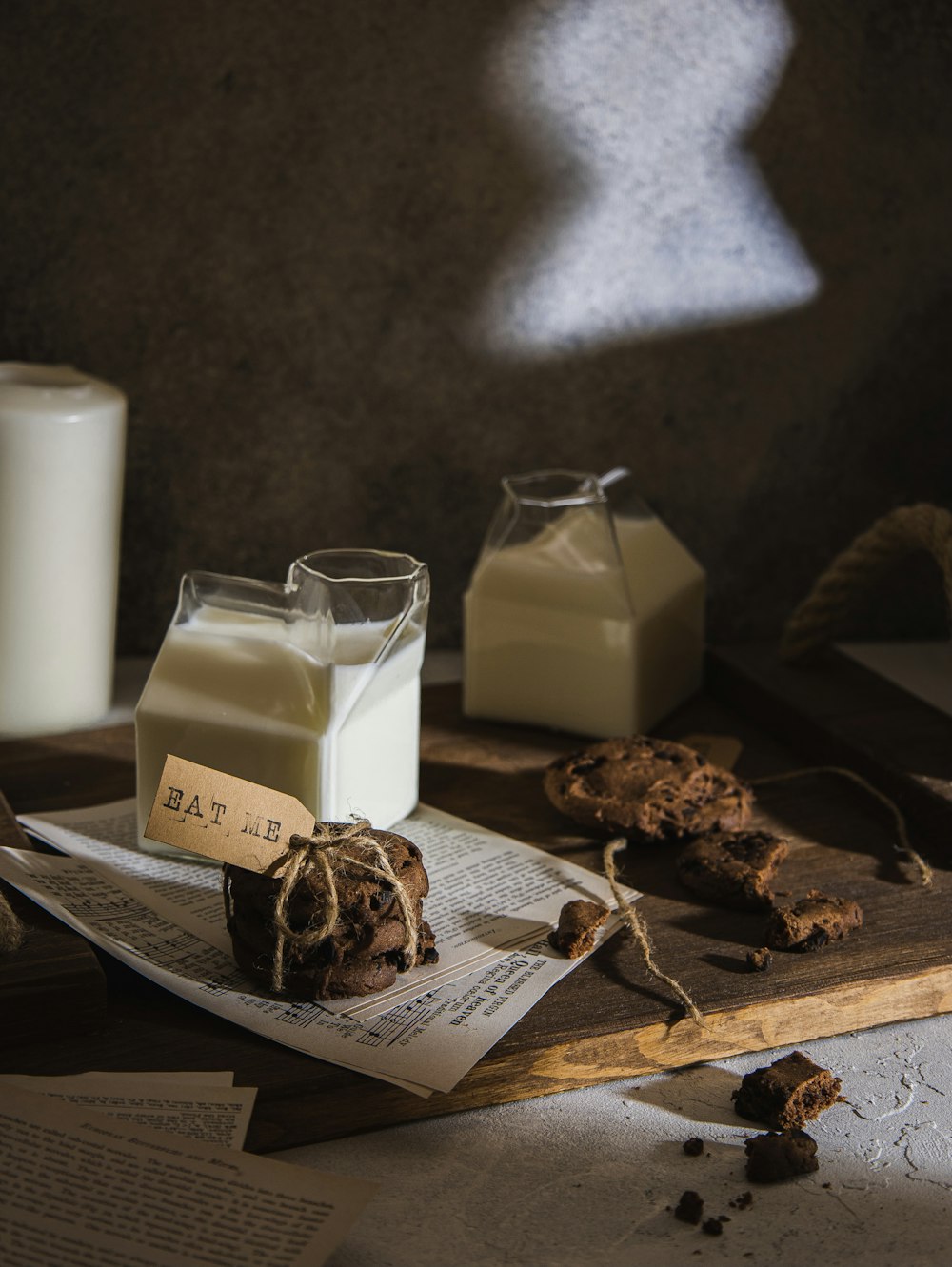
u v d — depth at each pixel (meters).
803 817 0.84
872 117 1.01
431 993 0.70
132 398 0.98
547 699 0.91
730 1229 0.62
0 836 0.77
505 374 1.01
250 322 0.98
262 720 0.75
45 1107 0.64
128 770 0.87
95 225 0.95
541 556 0.89
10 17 0.92
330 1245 0.59
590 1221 0.62
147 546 1.00
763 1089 0.66
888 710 0.91
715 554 1.06
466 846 0.80
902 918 0.76
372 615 0.76
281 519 1.01
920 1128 0.67
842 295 1.04
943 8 1.00
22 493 0.88
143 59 0.94
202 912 0.74
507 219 0.99
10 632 0.89
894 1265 0.61
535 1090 0.68
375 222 0.98
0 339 0.96
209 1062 0.66
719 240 1.02
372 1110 0.66
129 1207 0.60
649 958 0.72
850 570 0.93
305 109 0.96
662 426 1.04
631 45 0.98
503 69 0.97
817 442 1.05
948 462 1.07
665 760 0.83
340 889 0.68
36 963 0.67
